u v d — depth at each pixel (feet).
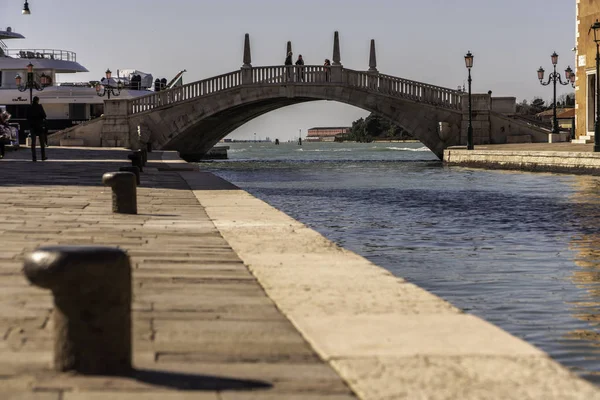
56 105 303.89
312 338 22.62
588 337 34.06
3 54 321.32
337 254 38.73
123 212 57.88
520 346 21.84
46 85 302.66
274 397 17.93
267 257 37.63
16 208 59.52
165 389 18.19
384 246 63.98
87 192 74.84
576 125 201.05
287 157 374.43
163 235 45.80
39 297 27.43
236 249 40.22
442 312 25.95
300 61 264.11
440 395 17.94
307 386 18.72
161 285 30.60
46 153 184.14
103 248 18.84
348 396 18.11
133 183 58.08
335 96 248.73
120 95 305.12
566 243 65.26
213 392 18.12
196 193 79.46
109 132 264.93
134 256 37.65
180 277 32.37
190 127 262.26
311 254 38.68
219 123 284.82
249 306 27.04
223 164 257.96
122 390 18.01
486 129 240.73
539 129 237.86
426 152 484.74
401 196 113.39
